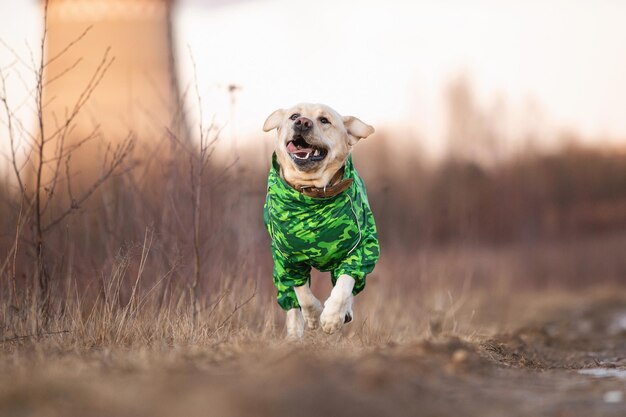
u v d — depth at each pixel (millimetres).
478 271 14680
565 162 21469
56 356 4977
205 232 7617
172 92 9000
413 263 11250
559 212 20672
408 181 17000
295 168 5984
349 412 3568
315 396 3684
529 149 20766
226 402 3525
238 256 7809
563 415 3883
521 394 4328
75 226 7715
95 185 6977
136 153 8930
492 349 6363
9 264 6609
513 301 14953
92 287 7031
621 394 4379
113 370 4410
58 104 16984
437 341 5523
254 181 8523
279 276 6301
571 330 10688
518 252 18688
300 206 5961
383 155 17828
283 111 6246
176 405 3525
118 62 16984
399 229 12727
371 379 4016
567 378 5043
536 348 7340
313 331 6352
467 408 3895
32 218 6996
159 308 6781
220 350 5184
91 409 3514
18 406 3641
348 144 6230
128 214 7531
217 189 8039
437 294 10086
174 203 7551
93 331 5922
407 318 8531
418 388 4129
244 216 8195
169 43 9898
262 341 5488
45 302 6359
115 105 16516
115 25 17312
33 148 6742
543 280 18391
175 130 7953
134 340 5773
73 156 9609
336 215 5938
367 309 8844
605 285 18953
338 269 6098
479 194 18844
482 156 19688
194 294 6773
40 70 6461
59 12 17531
